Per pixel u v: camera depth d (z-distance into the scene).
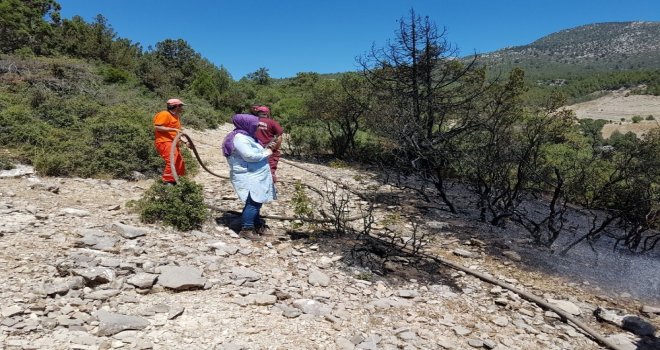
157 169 9.41
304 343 3.49
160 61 35.91
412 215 8.18
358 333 3.75
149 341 3.23
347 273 5.04
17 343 2.95
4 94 12.71
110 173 8.45
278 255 5.34
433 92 11.21
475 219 8.20
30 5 28.92
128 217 5.85
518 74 10.55
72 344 3.04
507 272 5.72
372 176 12.16
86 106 11.84
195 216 5.80
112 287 3.91
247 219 5.84
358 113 15.83
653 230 8.34
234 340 3.40
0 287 3.58
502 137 7.92
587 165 8.18
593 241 7.27
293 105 29.45
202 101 29.00
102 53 29.95
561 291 5.29
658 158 7.25
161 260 4.59
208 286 4.21
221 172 10.48
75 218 5.50
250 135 5.82
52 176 7.78
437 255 6.07
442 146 8.92
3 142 8.55
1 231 4.70
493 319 4.35
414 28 11.23
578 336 4.23
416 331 3.92
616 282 5.71
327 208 8.12
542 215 9.07
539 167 8.16
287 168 12.50
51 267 4.04
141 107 17.41
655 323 4.62
